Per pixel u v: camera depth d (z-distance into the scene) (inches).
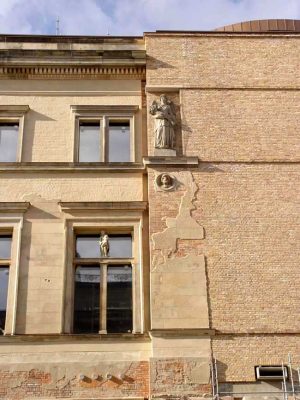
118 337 663.8
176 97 790.5
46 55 813.2
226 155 753.0
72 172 751.7
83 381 642.8
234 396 632.4
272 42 828.6
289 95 794.8
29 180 746.8
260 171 746.8
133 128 789.2
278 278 689.0
